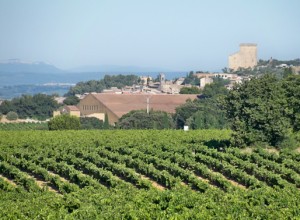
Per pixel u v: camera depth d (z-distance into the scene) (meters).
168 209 61.53
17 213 60.41
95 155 98.50
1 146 113.12
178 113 198.25
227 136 123.19
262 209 61.59
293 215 60.75
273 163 88.38
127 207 61.53
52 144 114.81
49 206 64.50
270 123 101.25
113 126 196.25
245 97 103.56
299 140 104.88
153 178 86.69
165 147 107.94
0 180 80.75
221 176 82.00
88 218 58.91
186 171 84.44
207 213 58.81
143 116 182.38
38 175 91.00
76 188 76.12
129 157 96.00
